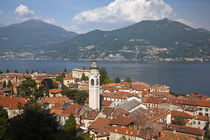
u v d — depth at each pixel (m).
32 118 64.62
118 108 112.56
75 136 80.56
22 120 65.25
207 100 148.62
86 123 106.12
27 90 163.12
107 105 134.00
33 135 61.44
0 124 72.06
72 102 144.62
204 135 87.56
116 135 85.31
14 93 173.88
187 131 84.06
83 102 150.25
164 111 115.19
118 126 91.56
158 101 140.12
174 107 130.50
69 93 158.62
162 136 76.38
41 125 64.56
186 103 136.88
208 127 107.06
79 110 112.31
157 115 106.19
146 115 105.12
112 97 155.25
